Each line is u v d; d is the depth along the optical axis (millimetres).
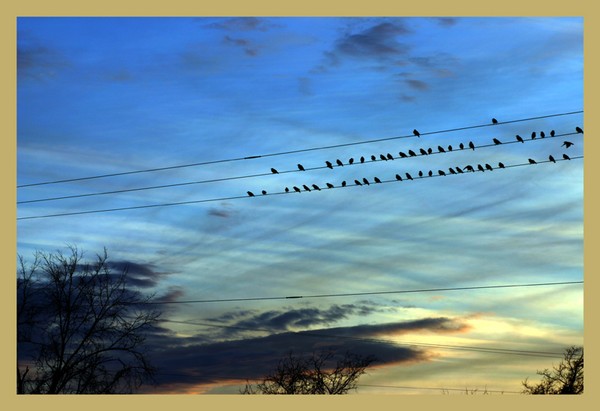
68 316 41656
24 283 41656
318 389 47938
